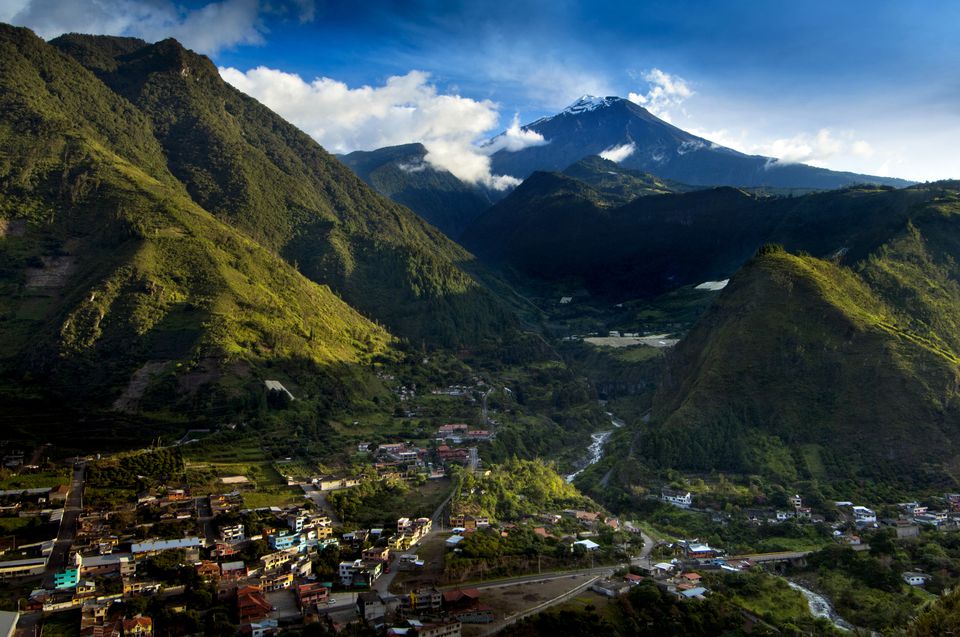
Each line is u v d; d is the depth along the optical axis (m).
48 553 164.88
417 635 136.00
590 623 146.00
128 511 189.25
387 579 165.75
